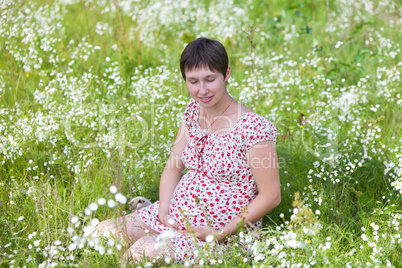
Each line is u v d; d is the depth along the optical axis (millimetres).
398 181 3744
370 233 3402
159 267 3053
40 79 5492
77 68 6082
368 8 8180
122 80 5723
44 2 7883
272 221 3602
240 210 3209
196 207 3227
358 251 3201
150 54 7047
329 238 3074
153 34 7879
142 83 5492
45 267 3010
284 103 5566
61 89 5574
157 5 8172
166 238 2871
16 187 3814
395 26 8211
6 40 6270
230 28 7344
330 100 5129
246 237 3018
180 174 3611
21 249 3158
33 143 4570
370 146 4473
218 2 8977
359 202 3764
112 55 6574
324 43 7117
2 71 5773
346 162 4156
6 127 4676
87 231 2943
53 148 4539
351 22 8094
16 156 4387
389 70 5746
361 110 5285
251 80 5434
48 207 3531
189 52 3039
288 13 8812
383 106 5395
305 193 3883
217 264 2957
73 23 8297
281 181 4023
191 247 3115
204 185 3248
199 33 7773
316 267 2957
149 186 4188
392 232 3381
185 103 4773
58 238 3180
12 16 6746
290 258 2982
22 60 5793
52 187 3973
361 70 6012
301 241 2891
